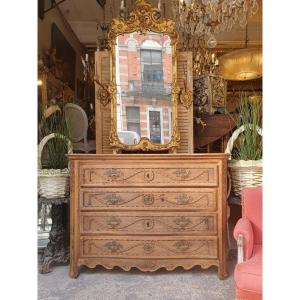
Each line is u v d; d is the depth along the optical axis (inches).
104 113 111.8
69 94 186.5
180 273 98.7
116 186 93.6
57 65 171.3
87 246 94.8
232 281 92.7
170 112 111.0
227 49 224.8
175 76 111.0
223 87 126.3
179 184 92.9
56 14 172.4
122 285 91.4
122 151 110.9
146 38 111.5
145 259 93.8
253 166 96.7
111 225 94.0
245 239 67.8
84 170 93.9
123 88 110.3
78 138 121.9
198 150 122.8
